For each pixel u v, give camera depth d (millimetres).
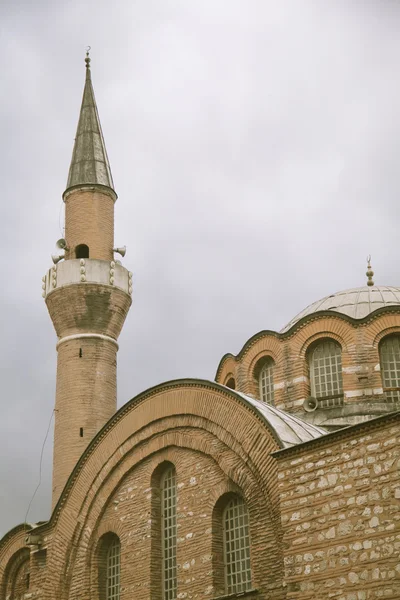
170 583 29469
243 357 40812
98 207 45781
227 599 26141
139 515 31062
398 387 37156
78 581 32438
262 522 26219
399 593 20703
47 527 34688
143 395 32219
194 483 29344
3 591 37594
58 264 43844
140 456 31812
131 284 45031
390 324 38031
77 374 41719
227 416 28609
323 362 38719
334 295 42656
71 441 40312
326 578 22297
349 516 22344
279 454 24594
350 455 22859
